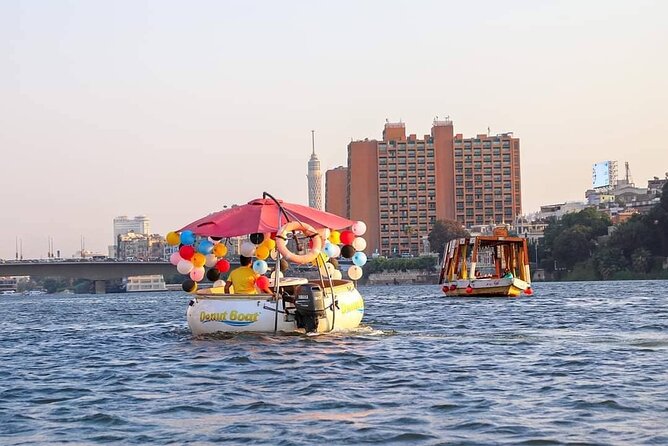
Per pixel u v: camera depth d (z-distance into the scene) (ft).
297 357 96.07
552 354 96.43
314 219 120.37
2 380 88.89
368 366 88.89
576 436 55.16
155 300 481.05
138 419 63.62
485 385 75.56
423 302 282.15
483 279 309.63
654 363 86.48
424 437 55.72
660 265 645.92
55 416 65.87
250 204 120.26
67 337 150.20
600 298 276.82
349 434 56.80
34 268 650.43
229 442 55.42
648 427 57.16
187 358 99.09
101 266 654.94
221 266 122.31
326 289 116.06
